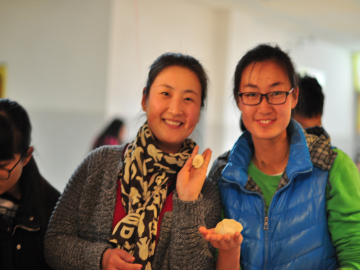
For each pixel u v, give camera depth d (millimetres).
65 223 1290
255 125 1294
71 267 1197
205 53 5180
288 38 6270
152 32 4520
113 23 4094
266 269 1231
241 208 1312
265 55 1295
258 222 1267
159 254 1238
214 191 1359
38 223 1360
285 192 1262
